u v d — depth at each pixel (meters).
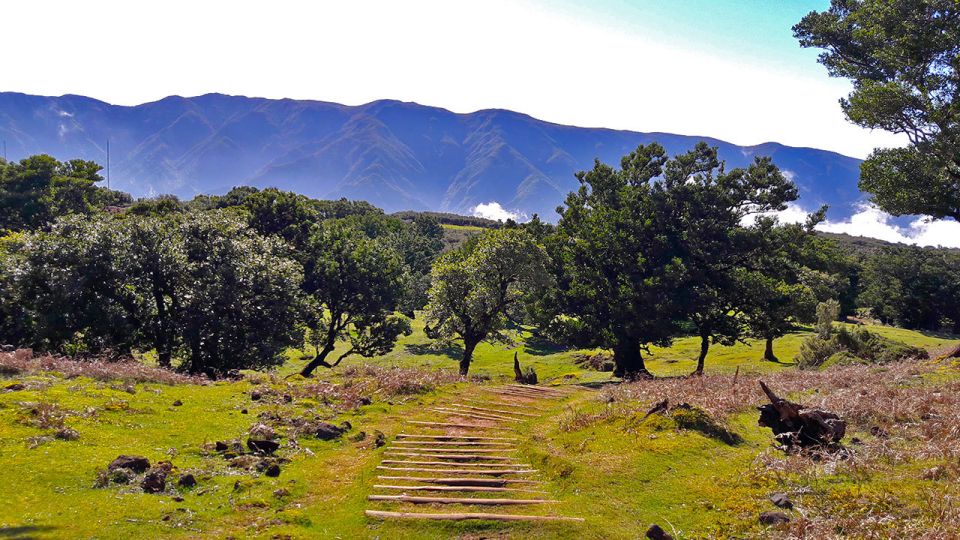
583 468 10.34
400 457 11.48
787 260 37.06
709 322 36.44
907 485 9.03
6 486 8.06
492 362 57.75
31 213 61.78
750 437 12.49
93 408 12.04
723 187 36.00
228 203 86.25
